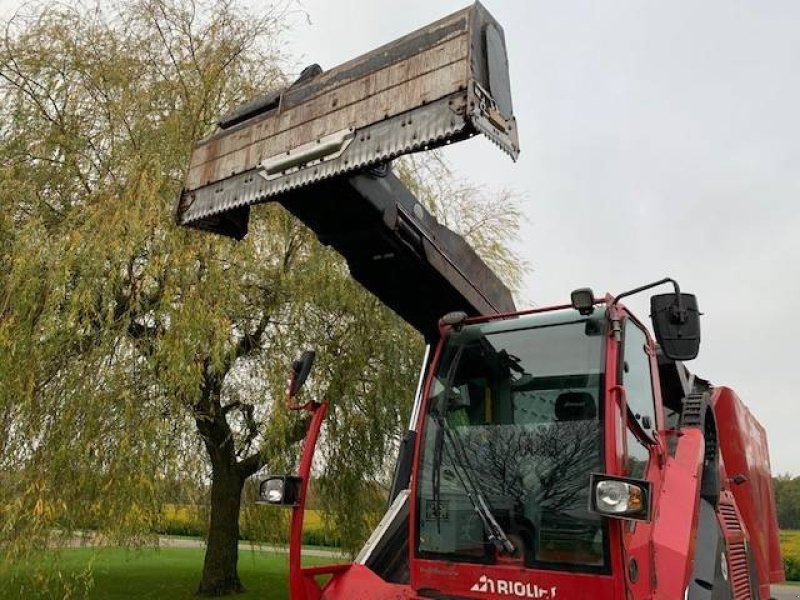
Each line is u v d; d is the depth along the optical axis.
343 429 8.80
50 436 6.81
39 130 8.28
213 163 3.63
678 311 3.20
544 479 3.10
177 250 7.09
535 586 2.95
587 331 3.30
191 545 19.94
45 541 6.83
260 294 8.49
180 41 8.77
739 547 4.34
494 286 4.27
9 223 7.67
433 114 2.73
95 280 6.88
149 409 6.99
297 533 3.35
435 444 3.46
